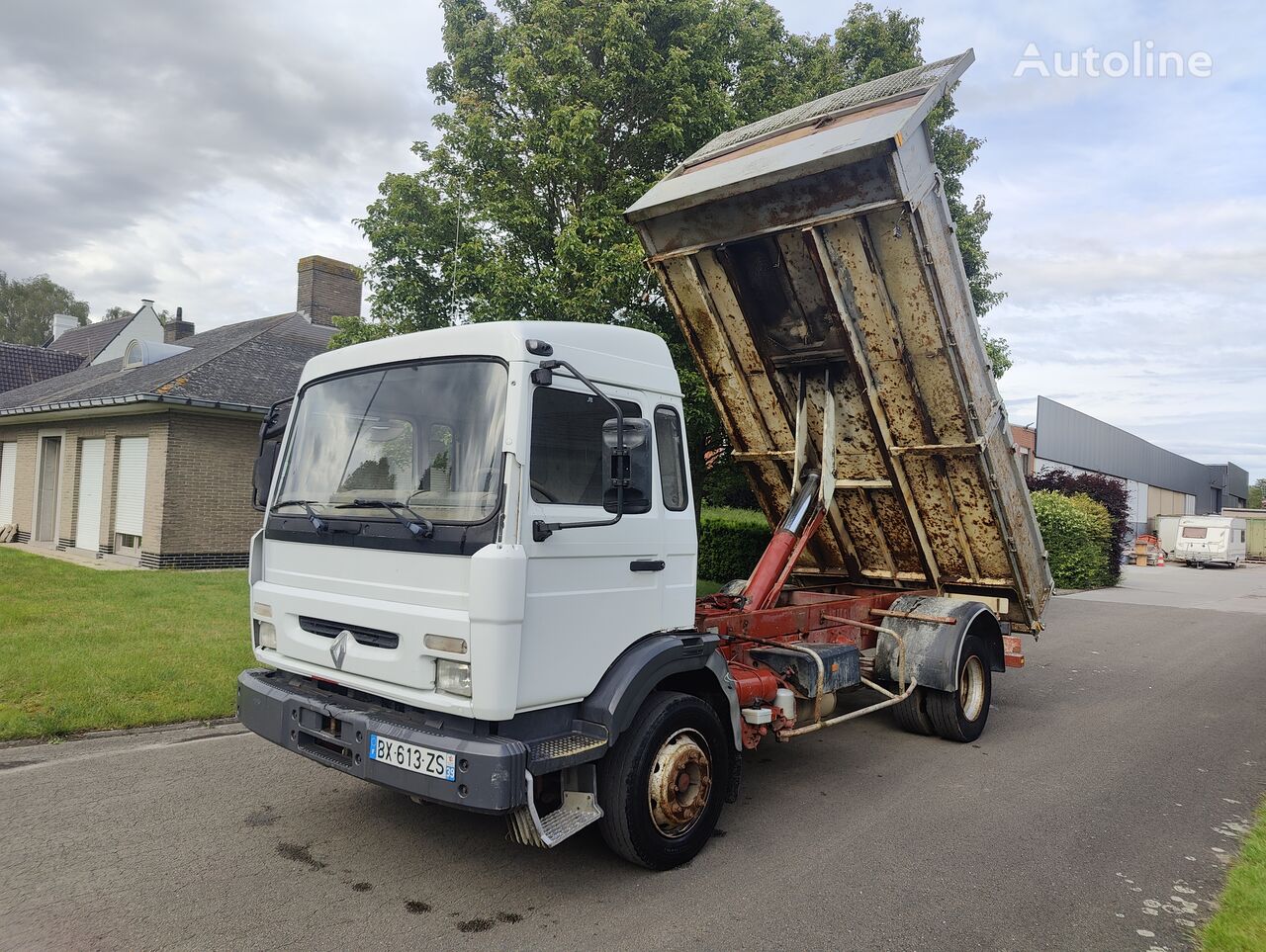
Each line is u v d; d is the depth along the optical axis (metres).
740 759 4.87
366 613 4.05
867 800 5.61
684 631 4.69
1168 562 42.12
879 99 5.71
